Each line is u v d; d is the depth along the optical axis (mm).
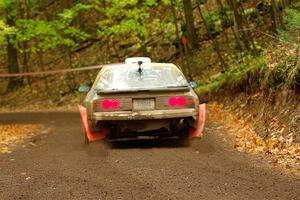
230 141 20266
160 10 59406
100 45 62781
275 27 32406
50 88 62875
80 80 61656
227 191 11703
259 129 21391
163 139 21312
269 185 12211
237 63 34000
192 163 15422
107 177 13812
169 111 18250
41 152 20062
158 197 11297
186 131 19547
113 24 48375
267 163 15242
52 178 14086
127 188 12344
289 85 20766
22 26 46875
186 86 19703
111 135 19109
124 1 43781
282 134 18891
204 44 51656
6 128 34031
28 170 15648
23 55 74062
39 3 67125
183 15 57500
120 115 18094
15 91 67062
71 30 49875
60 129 30578
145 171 14320
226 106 30516
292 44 24719
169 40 55844
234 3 33875
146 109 18219
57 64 69562
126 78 20125
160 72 20422
